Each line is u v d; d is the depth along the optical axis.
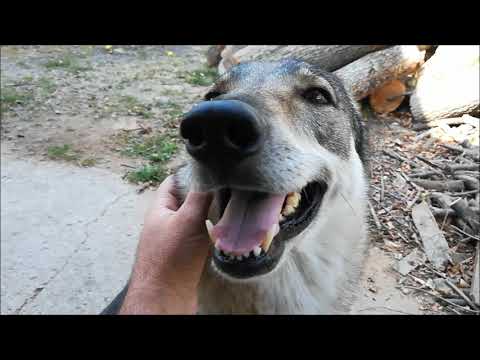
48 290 0.62
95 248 0.70
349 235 0.40
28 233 0.73
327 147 0.38
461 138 0.99
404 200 0.80
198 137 0.24
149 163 0.93
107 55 1.60
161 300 0.28
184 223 0.27
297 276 0.37
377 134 0.99
